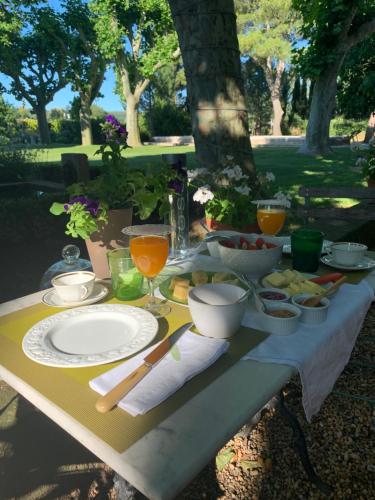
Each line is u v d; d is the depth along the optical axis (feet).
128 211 4.86
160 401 2.54
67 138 117.91
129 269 4.27
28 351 3.12
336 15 35.96
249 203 6.75
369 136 67.67
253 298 4.06
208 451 2.17
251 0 79.46
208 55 10.79
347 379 7.65
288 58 78.69
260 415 6.57
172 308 4.03
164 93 113.80
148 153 60.44
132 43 79.46
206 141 11.53
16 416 6.93
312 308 3.64
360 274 4.94
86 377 2.88
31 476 5.75
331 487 5.44
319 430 6.46
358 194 9.87
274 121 99.91
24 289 11.37
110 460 2.14
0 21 77.10
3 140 31.35
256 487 5.52
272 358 3.08
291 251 5.20
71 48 87.61
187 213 5.94
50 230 13.21
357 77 34.17
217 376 2.87
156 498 1.93
